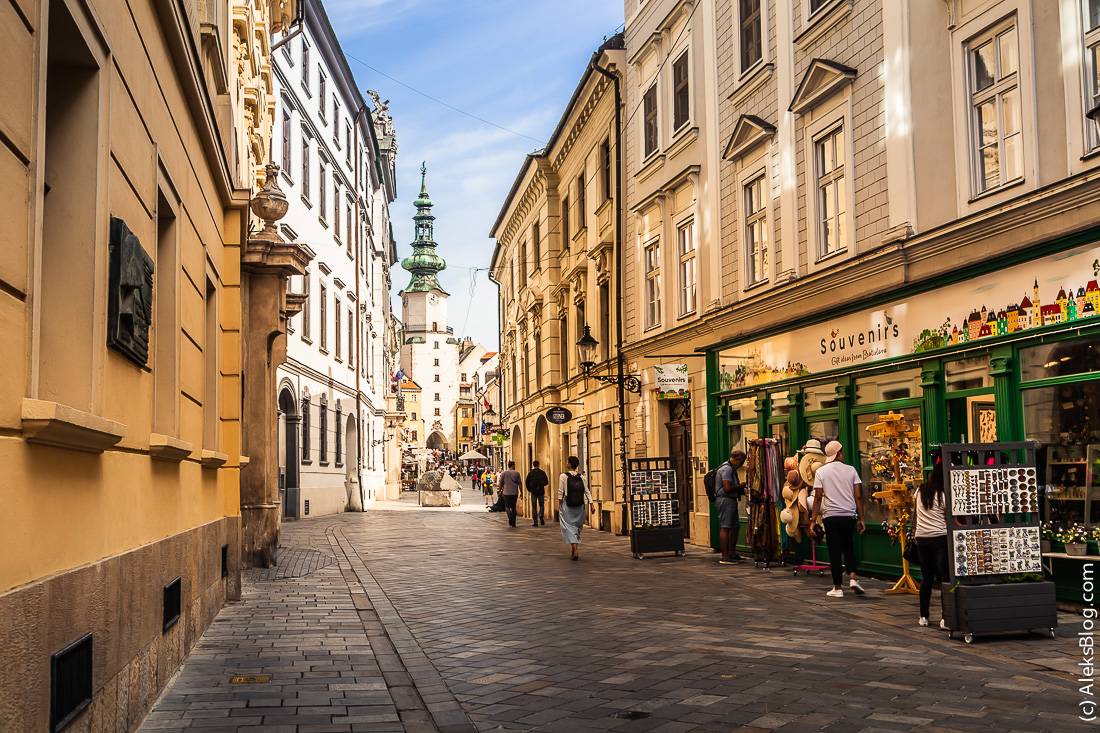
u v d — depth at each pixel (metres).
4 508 3.24
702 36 18.83
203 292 8.66
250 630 8.91
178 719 5.61
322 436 33.94
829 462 11.27
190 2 7.75
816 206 14.61
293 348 28.94
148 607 5.71
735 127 17.11
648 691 6.32
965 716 5.49
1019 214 10.05
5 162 3.26
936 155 11.71
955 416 11.38
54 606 3.71
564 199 30.61
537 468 28.28
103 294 4.56
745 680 6.55
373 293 51.75
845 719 5.48
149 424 5.91
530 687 6.55
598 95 25.11
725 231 17.80
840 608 9.98
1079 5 9.52
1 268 3.22
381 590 12.11
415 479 84.19
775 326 15.48
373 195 53.12
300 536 22.14
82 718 4.15
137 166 5.56
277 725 5.50
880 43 12.89
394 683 6.68
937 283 11.50
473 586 12.52
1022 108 10.27
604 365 24.86
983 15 10.89
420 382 153.00
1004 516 8.42
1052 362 9.77
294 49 30.03
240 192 11.44
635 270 22.52
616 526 23.38
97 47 4.46
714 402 18.02
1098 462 9.16
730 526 15.34
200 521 8.59
